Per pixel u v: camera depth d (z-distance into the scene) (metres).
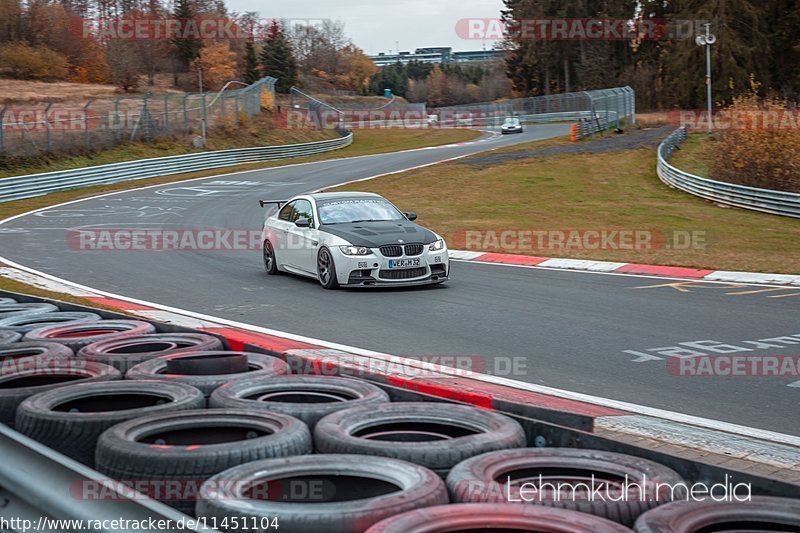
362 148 128.62
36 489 6.54
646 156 90.56
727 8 152.62
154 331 13.23
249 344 11.86
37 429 7.87
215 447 6.93
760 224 50.78
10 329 13.34
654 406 14.08
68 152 85.25
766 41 153.38
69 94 139.12
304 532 5.55
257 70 182.12
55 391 8.77
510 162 89.00
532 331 20.70
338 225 28.53
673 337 20.03
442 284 29.14
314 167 95.56
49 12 163.88
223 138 110.81
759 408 14.01
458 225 49.47
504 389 15.11
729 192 59.97
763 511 5.72
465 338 19.84
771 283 29.33
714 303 25.06
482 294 26.75
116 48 159.75
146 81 167.25
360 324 21.61
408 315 22.92
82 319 14.40
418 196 67.06
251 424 7.89
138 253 38.50
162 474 6.73
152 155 94.38
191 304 24.98
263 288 28.23
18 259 35.97
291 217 30.75
